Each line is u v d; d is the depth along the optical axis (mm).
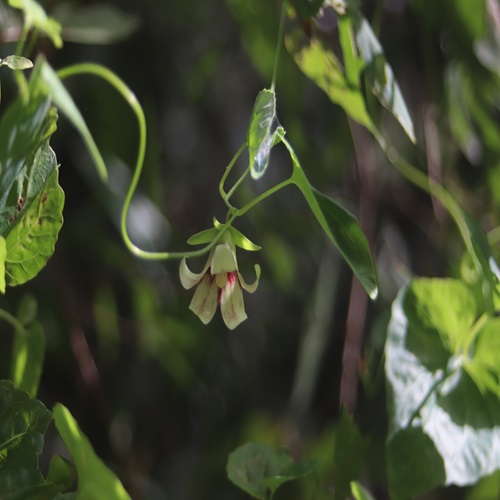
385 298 898
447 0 769
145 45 850
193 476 925
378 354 819
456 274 819
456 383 685
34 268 644
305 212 943
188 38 881
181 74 881
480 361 689
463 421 681
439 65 797
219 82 915
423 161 832
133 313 886
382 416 892
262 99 632
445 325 687
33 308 696
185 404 943
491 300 688
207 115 920
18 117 671
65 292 799
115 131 828
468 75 788
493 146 802
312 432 936
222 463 927
